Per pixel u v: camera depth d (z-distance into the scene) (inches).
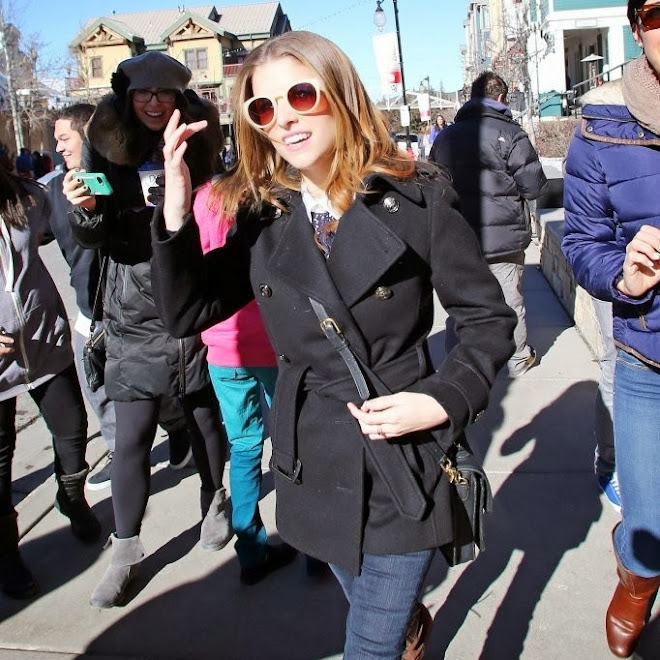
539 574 124.1
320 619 118.3
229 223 81.4
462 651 108.0
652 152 86.9
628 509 96.3
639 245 77.5
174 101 120.6
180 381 122.8
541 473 157.9
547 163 509.7
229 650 112.4
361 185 70.1
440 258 71.2
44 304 129.0
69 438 137.9
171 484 165.9
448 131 208.2
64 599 127.0
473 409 68.7
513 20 968.3
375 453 70.5
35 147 1680.6
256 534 126.4
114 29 2267.5
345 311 69.2
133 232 119.0
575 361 223.3
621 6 1005.2
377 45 881.5
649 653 105.4
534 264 355.3
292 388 74.0
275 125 71.1
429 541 71.5
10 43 1462.8
